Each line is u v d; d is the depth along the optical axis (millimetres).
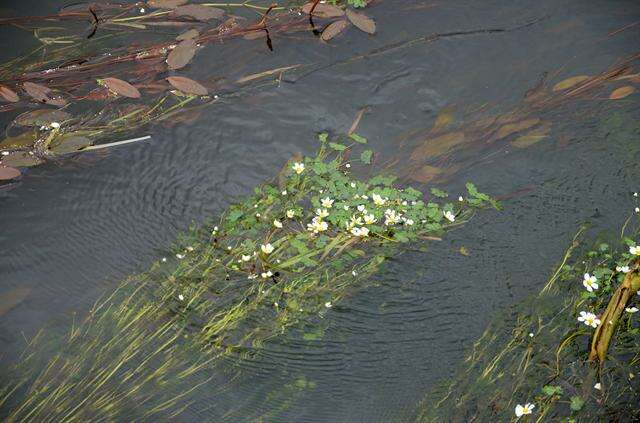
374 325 2379
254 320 2379
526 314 2389
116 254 2434
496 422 2305
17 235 2451
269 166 2535
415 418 2309
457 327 2379
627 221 2475
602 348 2350
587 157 2545
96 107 2604
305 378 2334
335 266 2430
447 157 2549
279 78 2652
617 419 2307
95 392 2311
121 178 2518
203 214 2479
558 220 2477
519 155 2551
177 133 2572
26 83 2609
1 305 2381
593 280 2398
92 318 2371
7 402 2299
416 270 2428
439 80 2652
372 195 2473
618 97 2619
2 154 2535
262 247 2416
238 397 2316
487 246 2451
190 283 2406
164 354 2344
